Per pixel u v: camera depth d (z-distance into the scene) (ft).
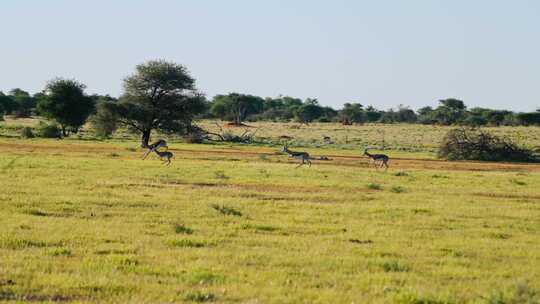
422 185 223.92
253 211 150.61
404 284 88.79
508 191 211.61
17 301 73.36
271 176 233.35
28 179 194.70
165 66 497.46
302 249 110.22
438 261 105.09
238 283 85.46
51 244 106.52
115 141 509.76
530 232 136.77
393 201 178.29
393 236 125.80
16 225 119.75
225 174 235.20
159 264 95.25
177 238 114.01
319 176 239.71
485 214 158.10
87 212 139.23
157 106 498.28
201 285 84.07
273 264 97.91
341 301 78.28
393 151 478.18
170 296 77.92
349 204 168.86
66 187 178.29
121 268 91.91
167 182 206.18
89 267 91.20
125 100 494.18
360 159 371.97
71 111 570.46
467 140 415.03
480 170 324.80
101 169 240.32
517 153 410.11
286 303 76.69
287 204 163.43
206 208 150.20
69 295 77.56
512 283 90.33
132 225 126.41
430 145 565.53
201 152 397.39
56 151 354.33
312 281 88.02
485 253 112.78
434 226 139.13
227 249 107.86
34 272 86.69
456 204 174.91
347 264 99.50
